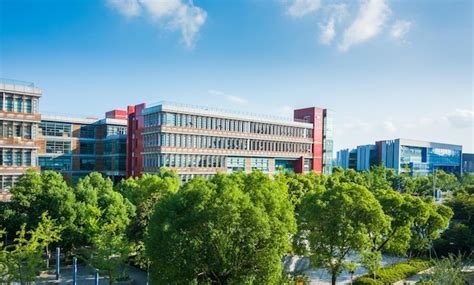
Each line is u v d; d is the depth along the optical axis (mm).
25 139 44688
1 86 42844
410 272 32719
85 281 30250
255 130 70188
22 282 23766
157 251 18594
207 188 19703
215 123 64062
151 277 19797
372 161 127688
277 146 74062
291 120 76062
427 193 85938
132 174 65750
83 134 73375
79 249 34125
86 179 39344
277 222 19953
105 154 74750
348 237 25141
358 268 35188
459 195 53438
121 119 77750
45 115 67750
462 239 37406
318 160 82312
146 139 61562
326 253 25844
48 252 32781
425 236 34875
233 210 18469
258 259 19609
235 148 66812
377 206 25938
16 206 31109
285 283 23500
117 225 28891
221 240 18609
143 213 31922
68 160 71125
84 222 30859
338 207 25672
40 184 32312
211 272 19984
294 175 54406
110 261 25750
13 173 43625
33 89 45219
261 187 21844
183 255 18109
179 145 59250
